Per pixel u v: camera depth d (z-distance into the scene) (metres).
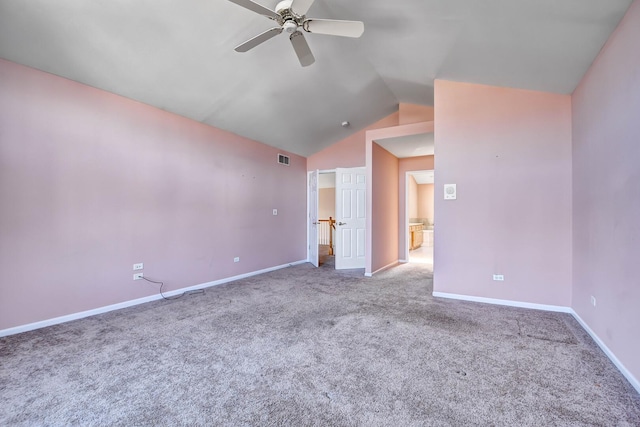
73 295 2.98
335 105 4.76
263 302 3.56
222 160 4.61
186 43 2.85
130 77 3.12
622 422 1.50
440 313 3.12
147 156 3.61
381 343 2.42
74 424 1.51
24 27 2.35
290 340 2.49
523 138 3.28
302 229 6.50
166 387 1.83
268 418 1.55
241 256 4.92
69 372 2.00
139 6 2.39
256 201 5.25
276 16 2.13
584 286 2.70
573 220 3.01
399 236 6.43
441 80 3.69
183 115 4.00
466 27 2.51
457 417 1.54
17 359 2.17
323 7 2.73
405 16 2.63
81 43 2.61
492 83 3.37
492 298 3.44
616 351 2.04
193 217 4.16
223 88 3.65
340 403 1.67
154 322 2.91
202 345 2.41
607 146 2.20
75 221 2.99
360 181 5.90
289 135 5.38
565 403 1.65
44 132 2.79
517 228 3.31
